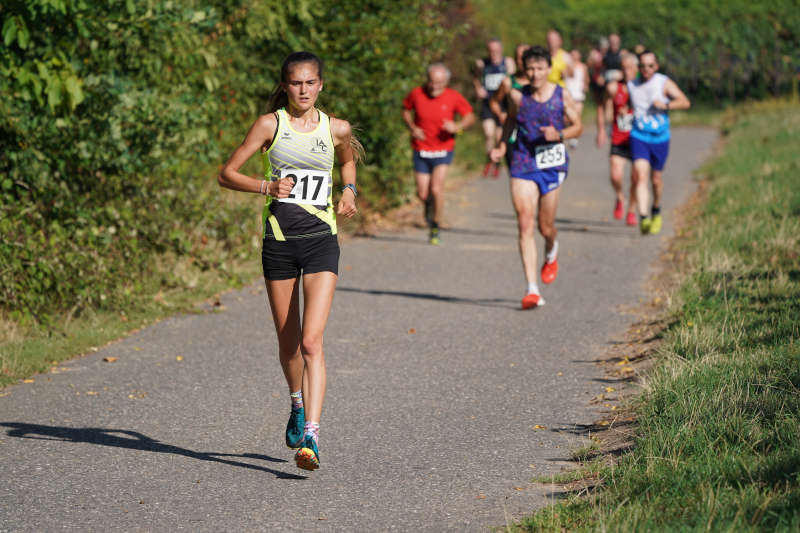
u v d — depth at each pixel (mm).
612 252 36562
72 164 28516
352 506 14938
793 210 37125
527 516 14141
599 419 18812
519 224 28375
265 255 16266
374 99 42938
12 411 19766
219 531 14023
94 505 15000
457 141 68250
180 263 32094
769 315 23000
